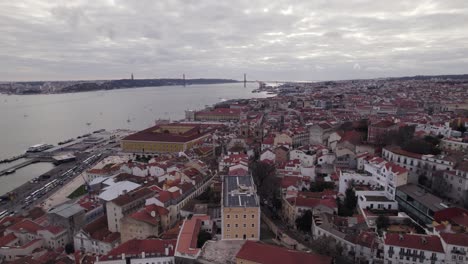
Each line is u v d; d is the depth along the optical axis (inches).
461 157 6638.8
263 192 6806.1
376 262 4220.0
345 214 5531.5
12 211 7726.4
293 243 5000.0
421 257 3964.1
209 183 7859.3
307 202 5654.5
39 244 5753.0
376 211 5374.0
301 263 3905.0
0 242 5679.1
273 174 7273.6
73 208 6466.5
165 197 6274.6
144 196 6692.9
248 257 4087.1
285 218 6102.4
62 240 5969.5
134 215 5679.1
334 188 6781.5
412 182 6289.4
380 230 4653.1
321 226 4926.2
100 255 5064.0
